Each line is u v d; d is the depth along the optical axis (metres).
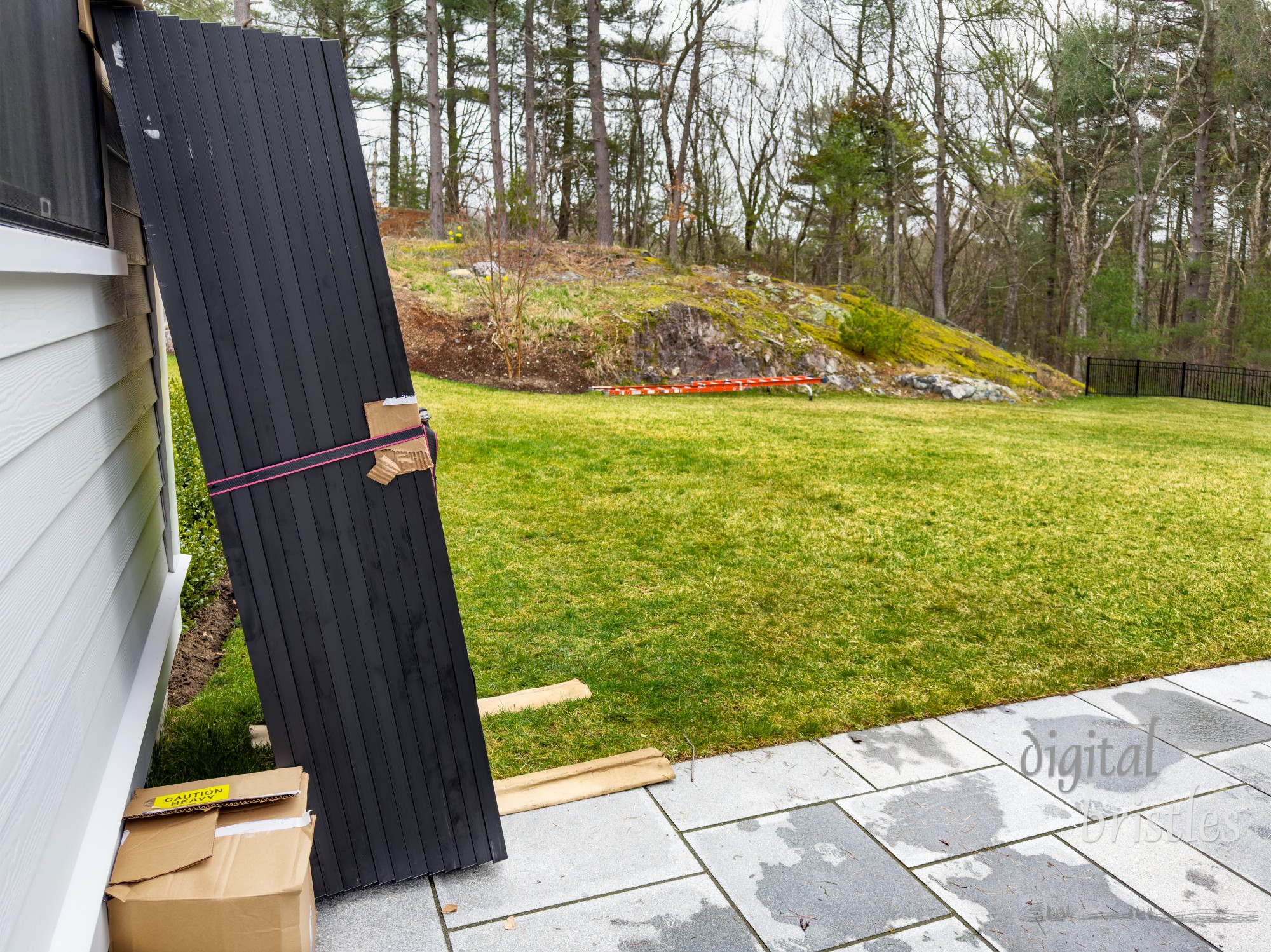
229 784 2.57
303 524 2.74
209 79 2.51
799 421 12.75
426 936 2.69
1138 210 27.67
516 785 3.52
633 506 7.72
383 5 23.53
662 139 33.56
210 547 5.12
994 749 3.97
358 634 2.83
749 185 33.00
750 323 18.22
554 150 32.72
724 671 4.70
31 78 1.79
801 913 2.82
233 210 2.56
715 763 3.78
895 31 28.47
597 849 3.15
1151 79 28.48
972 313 38.97
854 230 28.14
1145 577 6.41
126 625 2.79
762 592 5.88
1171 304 37.16
